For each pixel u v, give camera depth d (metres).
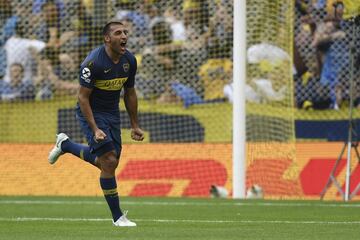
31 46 53.75
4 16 55.31
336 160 42.62
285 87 44.91
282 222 28.02
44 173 44.78
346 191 39.56
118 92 26.00
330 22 50.91
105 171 25.86
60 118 51.91
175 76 52.12
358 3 46.91
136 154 44.31
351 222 27.97
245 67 39.94
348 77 50.34
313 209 34.03
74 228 25.45
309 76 50.62
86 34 53.78
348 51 50.28
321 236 22.83
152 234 23.31
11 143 46.59
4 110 52.75
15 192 44.25
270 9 45.81
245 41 39.88
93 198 40.62
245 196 40.22
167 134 49.72
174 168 43.44
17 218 29.83
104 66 25.33
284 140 43.31
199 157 43.59
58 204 36.84
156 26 53.03
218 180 42.62
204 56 52.09
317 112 49.59
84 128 25.97
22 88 53.19
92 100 25.84
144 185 43.09
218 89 51.06
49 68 53.47
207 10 52.47
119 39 25.23
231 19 52.00
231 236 22.73
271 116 44.38
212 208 34.62
